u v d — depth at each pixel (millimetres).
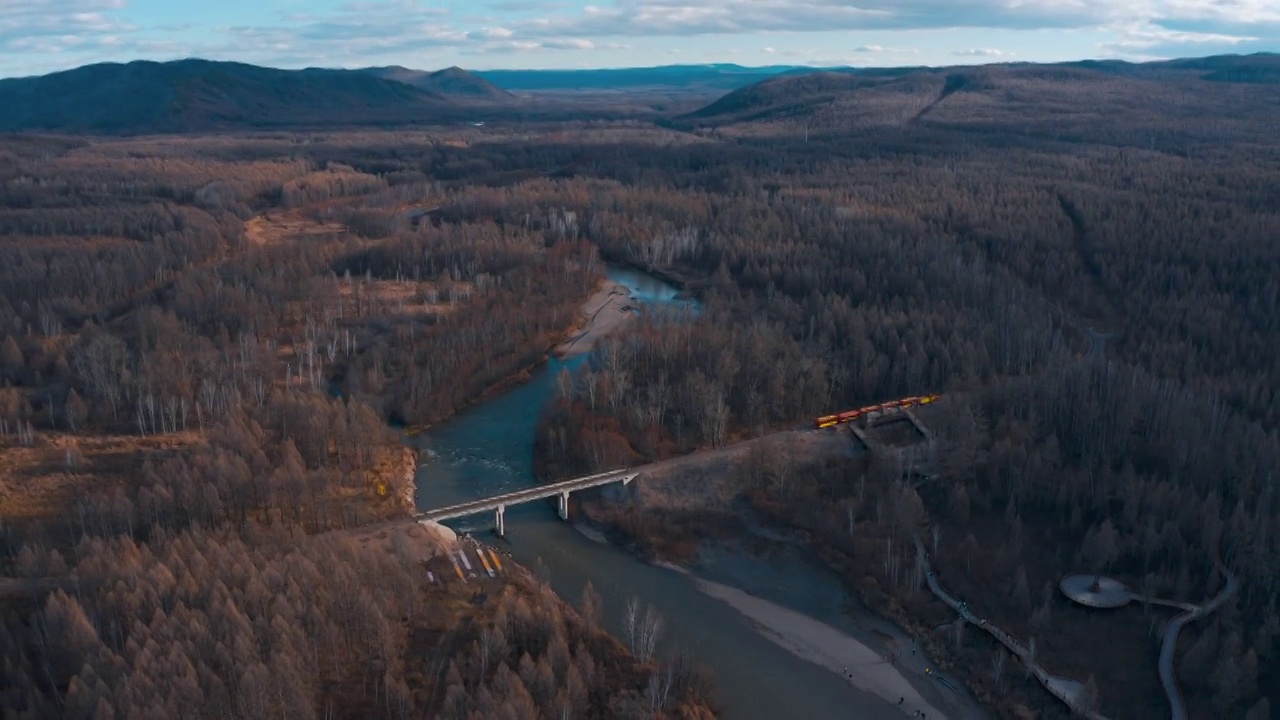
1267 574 124875
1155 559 134375
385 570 125188
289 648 104750
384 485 162250
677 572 146375
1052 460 154875
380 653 113000
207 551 124062
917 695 119812
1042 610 126000
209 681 99625
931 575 139125
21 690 100000
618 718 106750
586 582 142625
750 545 151500
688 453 172750
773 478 162125
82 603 112938
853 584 140500
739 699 117688
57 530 141250
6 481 154875
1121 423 158875
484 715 97438
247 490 146875
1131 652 120375
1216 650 116312
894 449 166000
